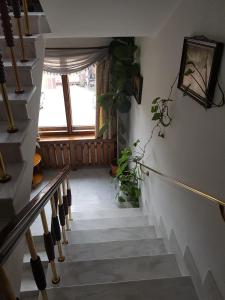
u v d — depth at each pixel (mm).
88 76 4887
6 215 1465
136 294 1764
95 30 2686
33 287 1981
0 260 791
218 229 1596
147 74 3357
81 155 5391
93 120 5312
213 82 1531
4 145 1580
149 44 3180
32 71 1954
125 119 4965
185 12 1949
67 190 2883
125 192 4395
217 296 1654
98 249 2471
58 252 2191
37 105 2117
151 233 3043
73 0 2111
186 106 2016
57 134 5293
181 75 1988
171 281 1875
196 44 1684
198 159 1829
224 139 1461
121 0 2113
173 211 2482
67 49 4336
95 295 1730
